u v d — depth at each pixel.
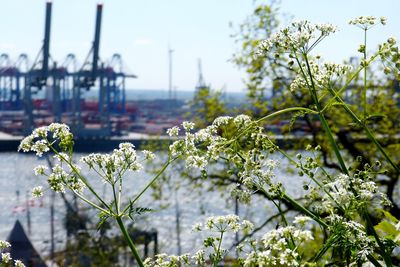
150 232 48.81
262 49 5.26
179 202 89.38
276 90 23.11
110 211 4.95
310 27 5.16
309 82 5.34
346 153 23.45
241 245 4.34
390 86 21.17
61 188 5.12
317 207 4.66
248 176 5.00
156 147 25.58
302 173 4.85
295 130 22.59
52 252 72.31
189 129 5.56
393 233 4.62
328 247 4.30
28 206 105.94
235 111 24.61
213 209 87.56
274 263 3.77
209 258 4.95
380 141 22.09
